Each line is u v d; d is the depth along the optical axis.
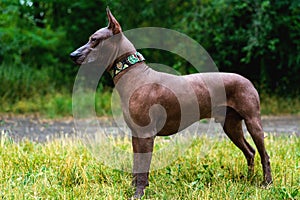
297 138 7.26
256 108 4.71
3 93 12.50
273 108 12.72
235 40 13.08
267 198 4.25
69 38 14.70
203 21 13.30
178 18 14.22
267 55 13.17
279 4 12.52
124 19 13.89
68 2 14.12
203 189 4.48
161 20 14.23
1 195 4.20
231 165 5.36
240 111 4.70
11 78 12.73
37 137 7.57
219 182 4.76
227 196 4.22
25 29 14.39
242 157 5.68
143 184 4.41
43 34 14.70
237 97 4.69
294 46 13.02
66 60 14.77
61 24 14.98
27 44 13.97
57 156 5.67
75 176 4.92
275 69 13.62
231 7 12.98
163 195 4.34
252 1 12.76
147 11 13.84
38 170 5.05
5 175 4.85
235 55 13.47
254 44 12.35
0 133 8.51
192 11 13.52
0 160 5.38
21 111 11.95
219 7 12.93
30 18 14.26
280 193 4.29
